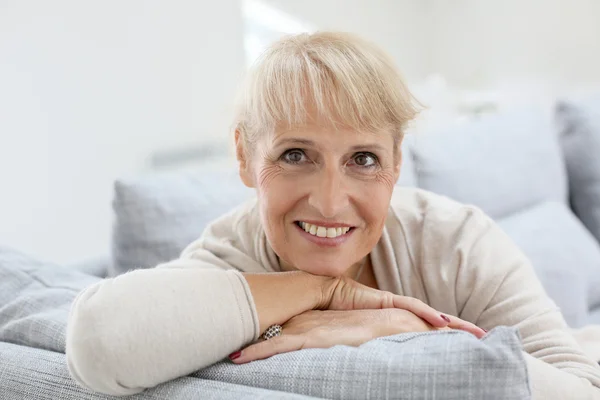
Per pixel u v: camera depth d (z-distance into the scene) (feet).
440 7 12.50
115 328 2.59
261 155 3.15
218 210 5.08
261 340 3.01
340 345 2.63
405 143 5.04
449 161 5.99
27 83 9.07
